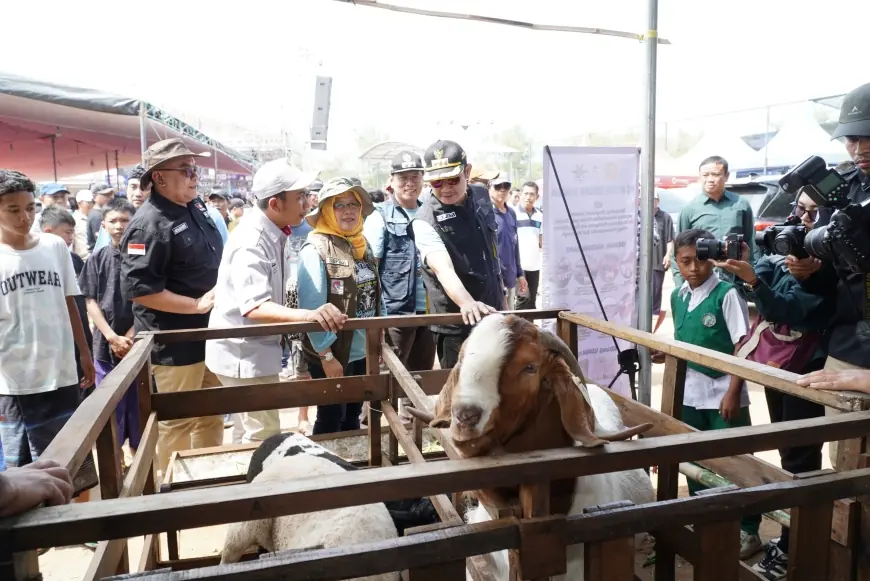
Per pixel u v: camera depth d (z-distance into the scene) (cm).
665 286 1387
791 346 336
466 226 391
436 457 342
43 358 371
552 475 143
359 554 132
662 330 915
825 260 289
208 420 395
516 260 744
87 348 423
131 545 371
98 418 171
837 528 177
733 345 349
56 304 379
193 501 119
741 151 1559
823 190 243
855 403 172
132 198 699
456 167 370
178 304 380
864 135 265
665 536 203
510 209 744
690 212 585
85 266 481
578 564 198
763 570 302
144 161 378
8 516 113
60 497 124
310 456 263
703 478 246
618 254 448
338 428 412
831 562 180
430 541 137
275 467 255
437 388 350
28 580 117
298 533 234
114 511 115
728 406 330
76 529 113
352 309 393
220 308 361
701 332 351
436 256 366
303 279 385
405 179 509
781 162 1368
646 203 420
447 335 403
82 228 927
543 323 439
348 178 397
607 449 148
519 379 171
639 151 440
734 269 295
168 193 380
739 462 220
